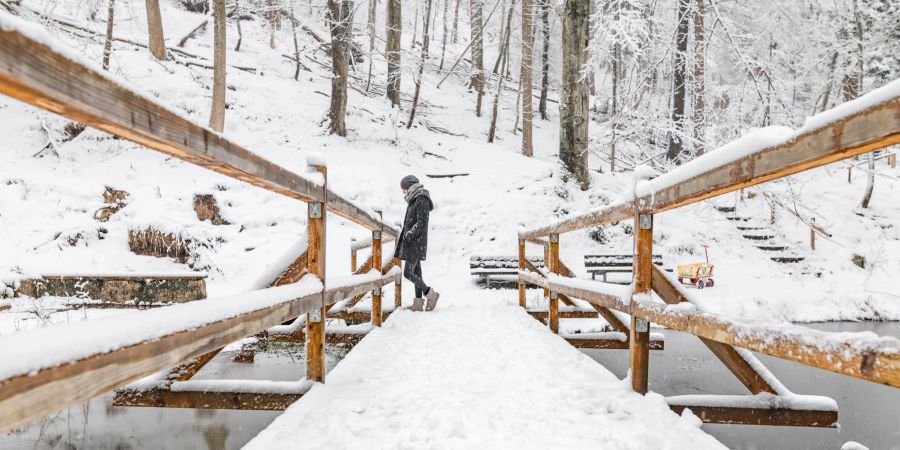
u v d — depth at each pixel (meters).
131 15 20.17
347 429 2.23
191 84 17.20
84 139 14.02
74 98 0.95
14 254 9.89
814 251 15.12
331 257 11.50
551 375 3.15
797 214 10.76
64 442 3.15
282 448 2.03
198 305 1.65
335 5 18.03
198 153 1.48
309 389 2.98
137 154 13.88
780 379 5.78
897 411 4.72
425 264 12.34
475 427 2.23
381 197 13.91
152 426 3.45
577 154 15.05
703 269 11.67
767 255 14.49
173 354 1.46
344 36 17.94
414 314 6.25
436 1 30.30
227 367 5.01
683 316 2.16
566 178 14.92
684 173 2.17
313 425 2.27
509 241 13.17
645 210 2.64
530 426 2.25
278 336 5.33
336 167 14.75
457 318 5.84
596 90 36.38
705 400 2.65
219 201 11.81
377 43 30.38
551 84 35.69
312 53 24.92
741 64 12.16
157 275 7.51
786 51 16.81
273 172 2.14
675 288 2.73
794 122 11.34
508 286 10.95
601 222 3.33
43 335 1.00
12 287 7.59
